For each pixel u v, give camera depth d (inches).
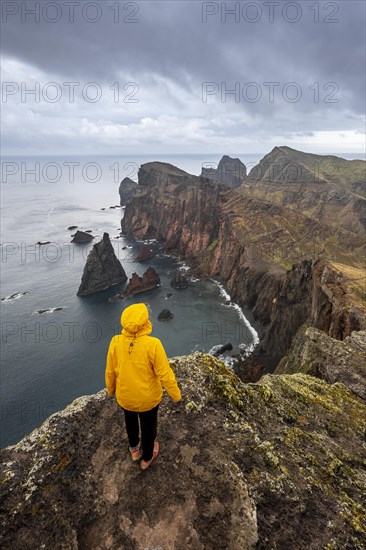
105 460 235.9
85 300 3545.8
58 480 218.5
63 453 234.4
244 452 242.2
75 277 4259.4
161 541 192.9
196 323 3006.9
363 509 220.2
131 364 205.0
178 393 208.7
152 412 216.8
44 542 189.6
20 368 2293.3
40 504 204.2
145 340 205.3
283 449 258.7
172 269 4697.3
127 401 210.2
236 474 221.9
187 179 6589.6
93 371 2255.2
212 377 309.7
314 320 1514.5
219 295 3715.6
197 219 5128.0
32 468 220.7
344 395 386.9
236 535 193.3
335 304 1344.7
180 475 226.2
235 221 4466.0
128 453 240.8
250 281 3405.5
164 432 258.2
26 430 1737.2
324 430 311.4
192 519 201.9
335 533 200.2
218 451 241.4
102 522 203.8
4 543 186.9
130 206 6998.0
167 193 6230.3
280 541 193.9
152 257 5344.5
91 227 7647.6
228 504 207.3
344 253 3907.5
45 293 3727.9
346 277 1508.4
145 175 7603.4
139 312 210.4
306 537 196.9
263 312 3006.9
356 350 546.9
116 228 7603.4
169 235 5767.7
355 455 285.1
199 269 4532.5
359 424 329.1
